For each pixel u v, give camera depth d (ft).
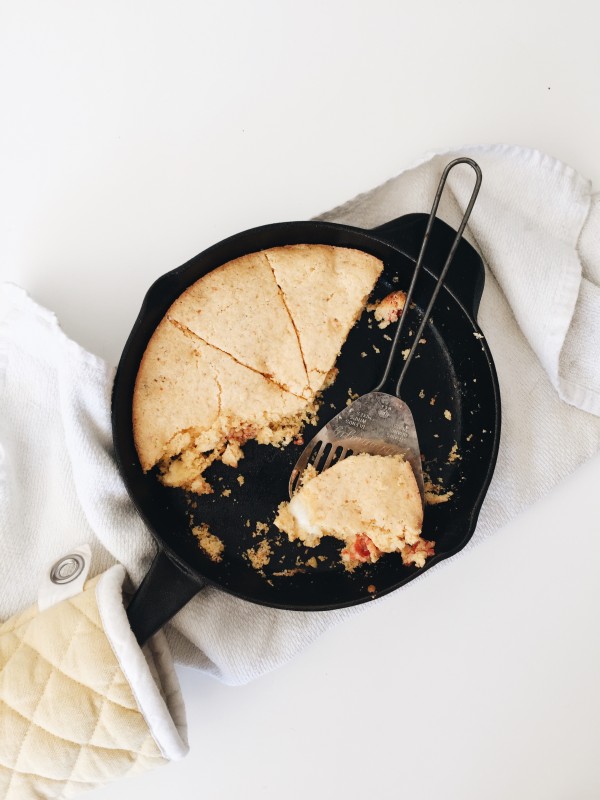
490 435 1.98
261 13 2.12
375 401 1.97
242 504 1.95
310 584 1.96
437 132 2.13
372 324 2.01
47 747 1.80
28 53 2.08
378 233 1.93
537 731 2.08
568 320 2.00
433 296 1.85
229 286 1.95
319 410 1.98
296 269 1.97
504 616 2.09
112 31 2.10
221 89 2.11
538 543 2.09
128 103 2.09
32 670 1.81
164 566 1.82
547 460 2.05
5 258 2.04
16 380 1.96
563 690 2.09
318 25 2.13
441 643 2.07
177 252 2.06
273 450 1.97
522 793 2.07
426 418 2.01
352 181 2.11
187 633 1.93
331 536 1.97
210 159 2.09
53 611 1.84
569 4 2.14
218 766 2.04
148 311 1.87
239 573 1.94
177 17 2.11
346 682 2.06
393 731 2.06
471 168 2.05
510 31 2.14
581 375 2.05
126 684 1.80
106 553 1.96
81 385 1.88
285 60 2.12
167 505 1.95
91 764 1.82
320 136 2.11
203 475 1.96
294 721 2.06
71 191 2.06
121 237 2.06
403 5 2.14
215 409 1.93
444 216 2.08
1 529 1.92
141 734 1.81
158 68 2.10
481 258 1.97
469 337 1.94
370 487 1.93
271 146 2.10
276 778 2.05
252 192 2.09
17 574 1.94
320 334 1.96
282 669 2.06
